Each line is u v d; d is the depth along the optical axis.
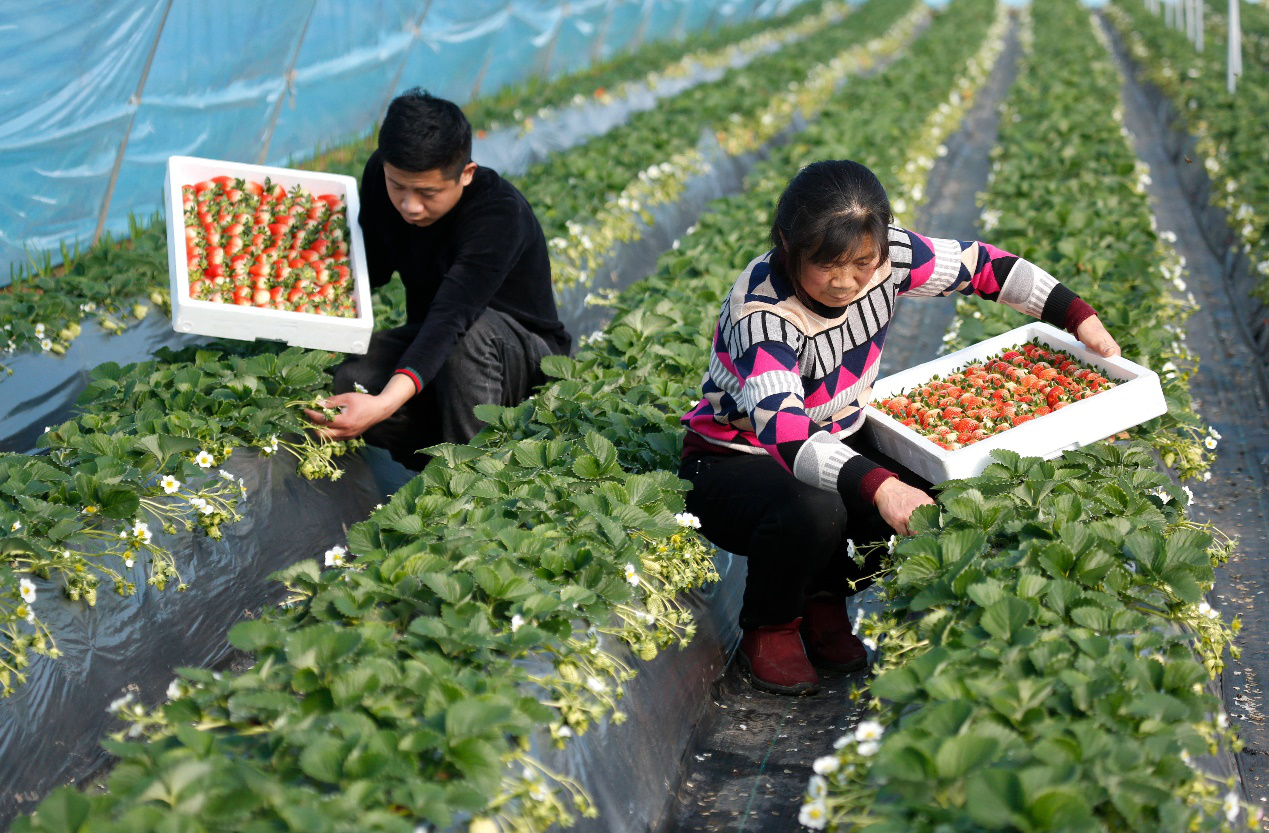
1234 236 8.94
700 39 21.97
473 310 4.53
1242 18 26.70
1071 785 2.07
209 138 8.75
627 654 3.19
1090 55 21.09
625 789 2.91
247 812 2.08
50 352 5.63
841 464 3.03
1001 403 3.69
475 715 2.36
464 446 3.95
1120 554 2.97
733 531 3.56
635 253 8.70
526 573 3.03
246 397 4.46
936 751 2.21
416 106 4.18
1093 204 7.99
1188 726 2.36
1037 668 2.49
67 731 3.34
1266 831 2.97
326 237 5.04
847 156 10.18
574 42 16.89
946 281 3.48
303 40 9.55
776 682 3.64
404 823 2.11
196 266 4.80
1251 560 4.77
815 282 3.00
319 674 2.53
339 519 4.60
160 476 3.95
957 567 2.83
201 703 2.54
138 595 3.72
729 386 3.42
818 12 31.33
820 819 2.31
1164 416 4.14
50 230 7.32
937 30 27.16
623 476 3.69
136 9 7.25
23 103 6.75
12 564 3.40
